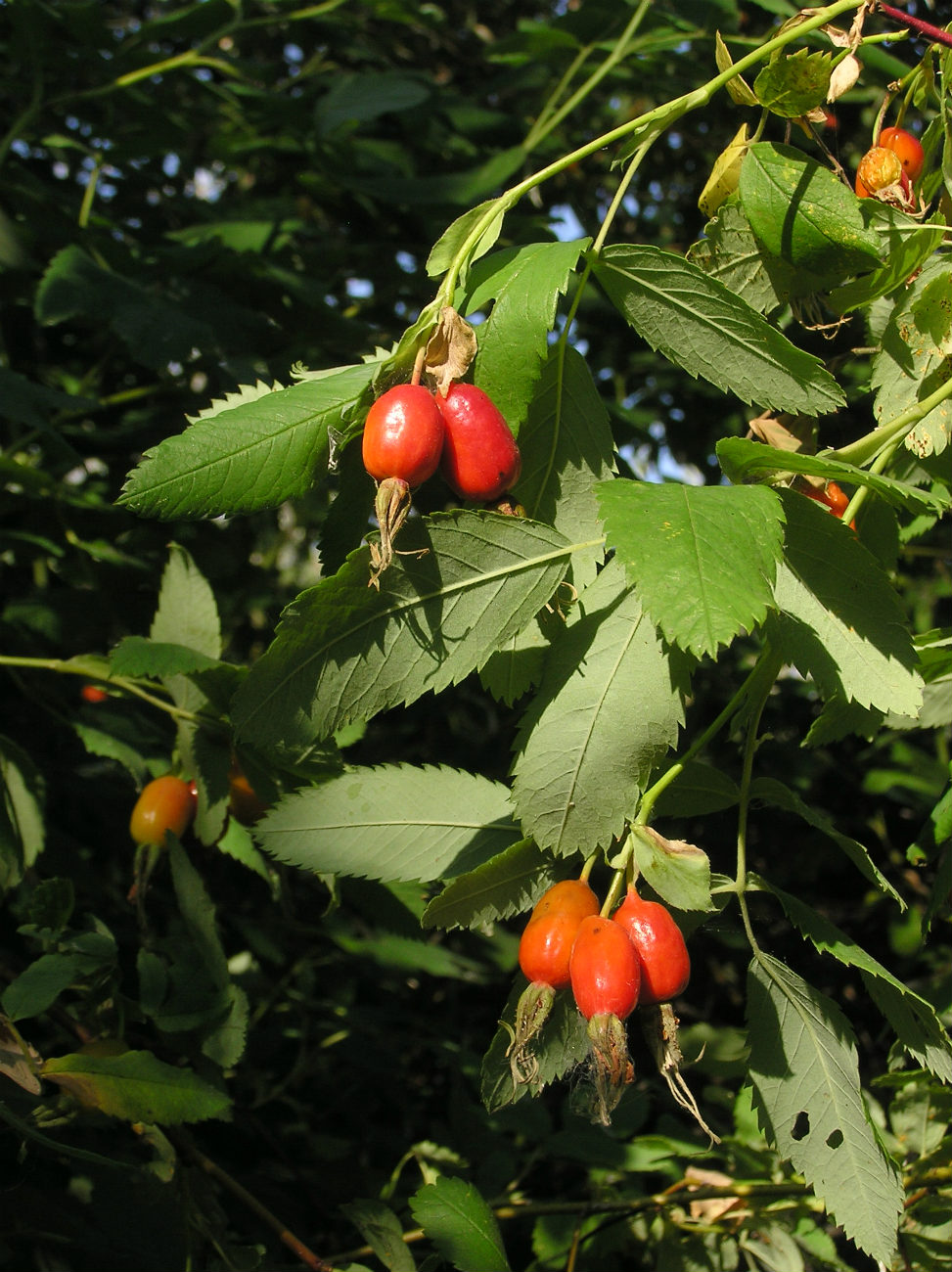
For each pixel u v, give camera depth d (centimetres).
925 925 33
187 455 27
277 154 69
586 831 28
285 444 28
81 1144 37
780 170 31
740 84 32
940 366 33
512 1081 29
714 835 62
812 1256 39
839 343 48
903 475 34
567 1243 40
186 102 69
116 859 56
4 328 62
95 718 47
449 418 27
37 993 34
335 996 56
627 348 70
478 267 30
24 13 53
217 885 57
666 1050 27
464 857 31
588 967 26
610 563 29
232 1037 36
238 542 62
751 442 27
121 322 48
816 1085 30
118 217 67
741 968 66
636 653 28
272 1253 42
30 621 50
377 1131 51
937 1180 36
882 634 28
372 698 27
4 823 41
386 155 67
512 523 27
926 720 34
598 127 72
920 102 34
